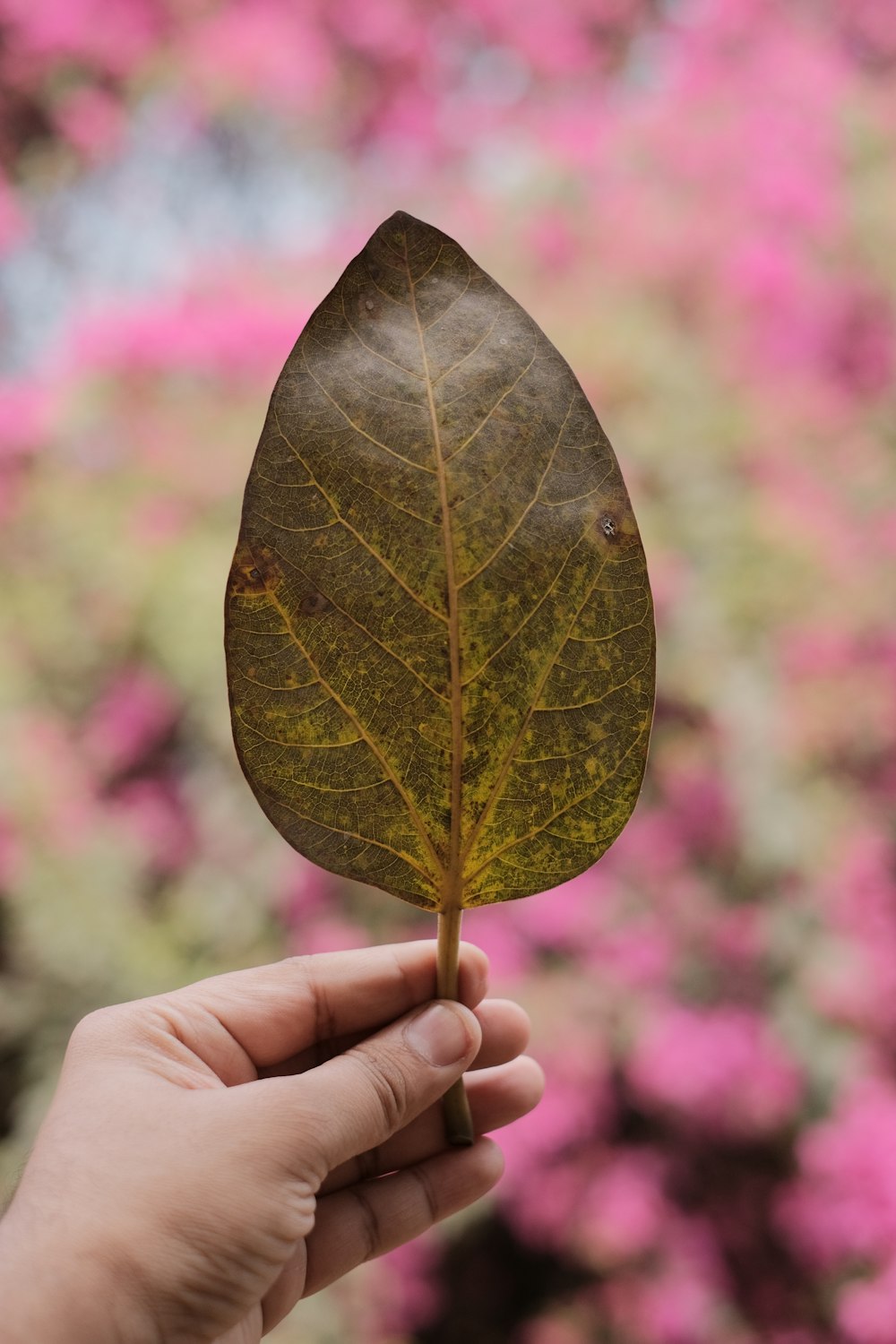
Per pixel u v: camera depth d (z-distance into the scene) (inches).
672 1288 45.9
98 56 53.7
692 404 48.8
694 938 46.3
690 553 47.6
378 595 16.1
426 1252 46.3
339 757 16.1
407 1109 18.5
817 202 51.5
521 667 16.2
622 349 48.8
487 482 16.1
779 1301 47.4
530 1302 51.7
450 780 16.3
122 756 49.6
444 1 56.4
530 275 52.1
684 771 47.2
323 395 16.0
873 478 49.7
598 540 16.2
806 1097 45.4
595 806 16.3
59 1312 17.0
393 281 16.2
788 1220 45.8
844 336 51.9
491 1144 22.4
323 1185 21.8
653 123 53.9
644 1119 49.5
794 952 45.8
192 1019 20.7
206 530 48.6
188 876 48.9
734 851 47.0
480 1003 21.7
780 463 49.0
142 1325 17.3
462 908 16.6
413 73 57.0
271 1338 43.5
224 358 49.3
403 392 16.1
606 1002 45.7
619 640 16.3
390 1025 18.9
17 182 56.2
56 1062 46.5
